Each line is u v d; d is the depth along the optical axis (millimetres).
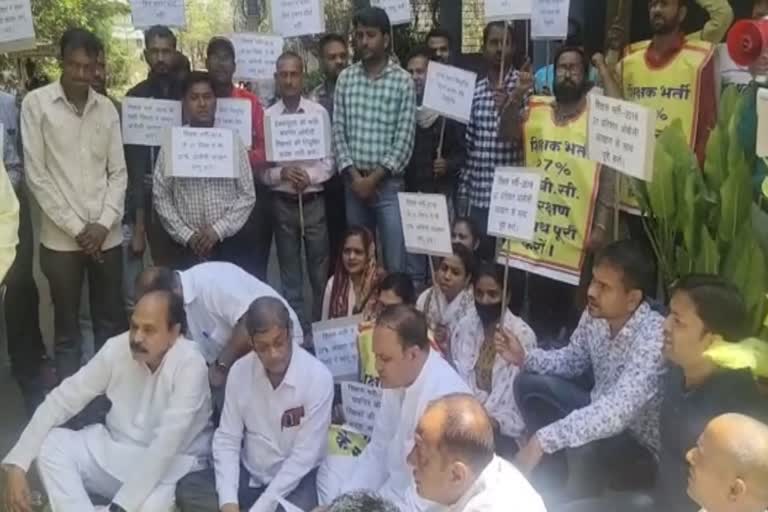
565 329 4531
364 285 4254
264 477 3402
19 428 4273
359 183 4770
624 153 3215
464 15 8352
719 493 2086
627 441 3156
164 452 3268
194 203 4551
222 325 3852
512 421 3574
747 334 2795
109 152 4352
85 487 3418
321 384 3320
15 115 4715
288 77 4914
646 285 3053
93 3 14656
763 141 2828
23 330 4473
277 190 5000
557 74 4176
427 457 2213
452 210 5238
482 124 4844
